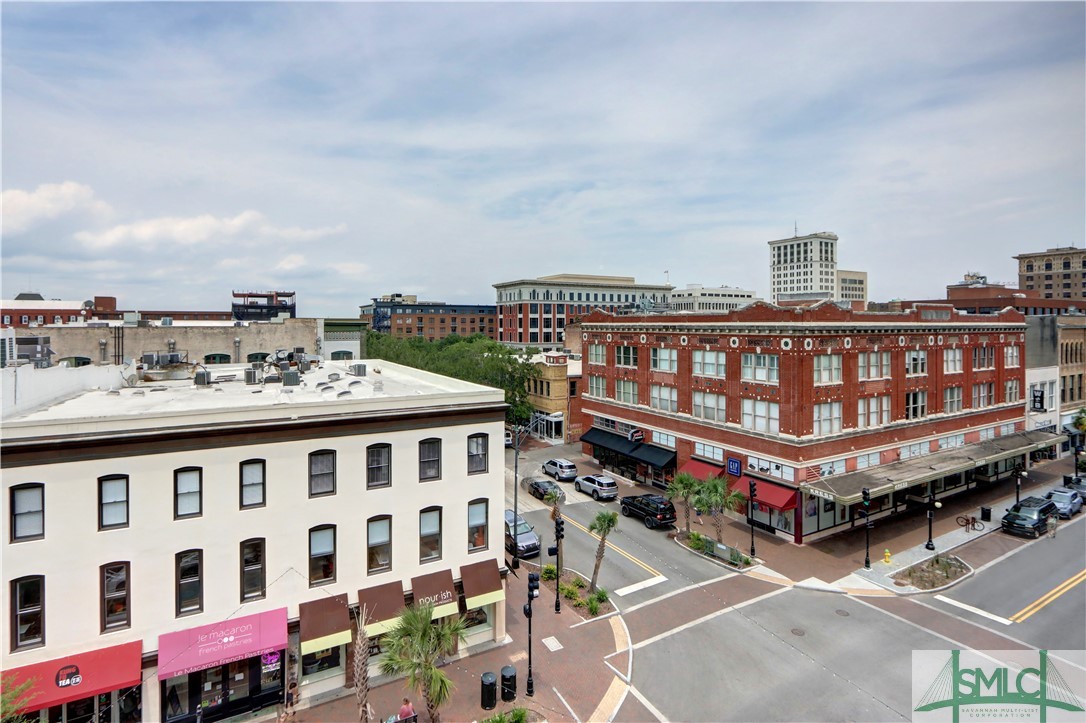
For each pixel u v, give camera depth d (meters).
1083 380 55.38
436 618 21.91
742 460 36.97
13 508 16.27
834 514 35.62
